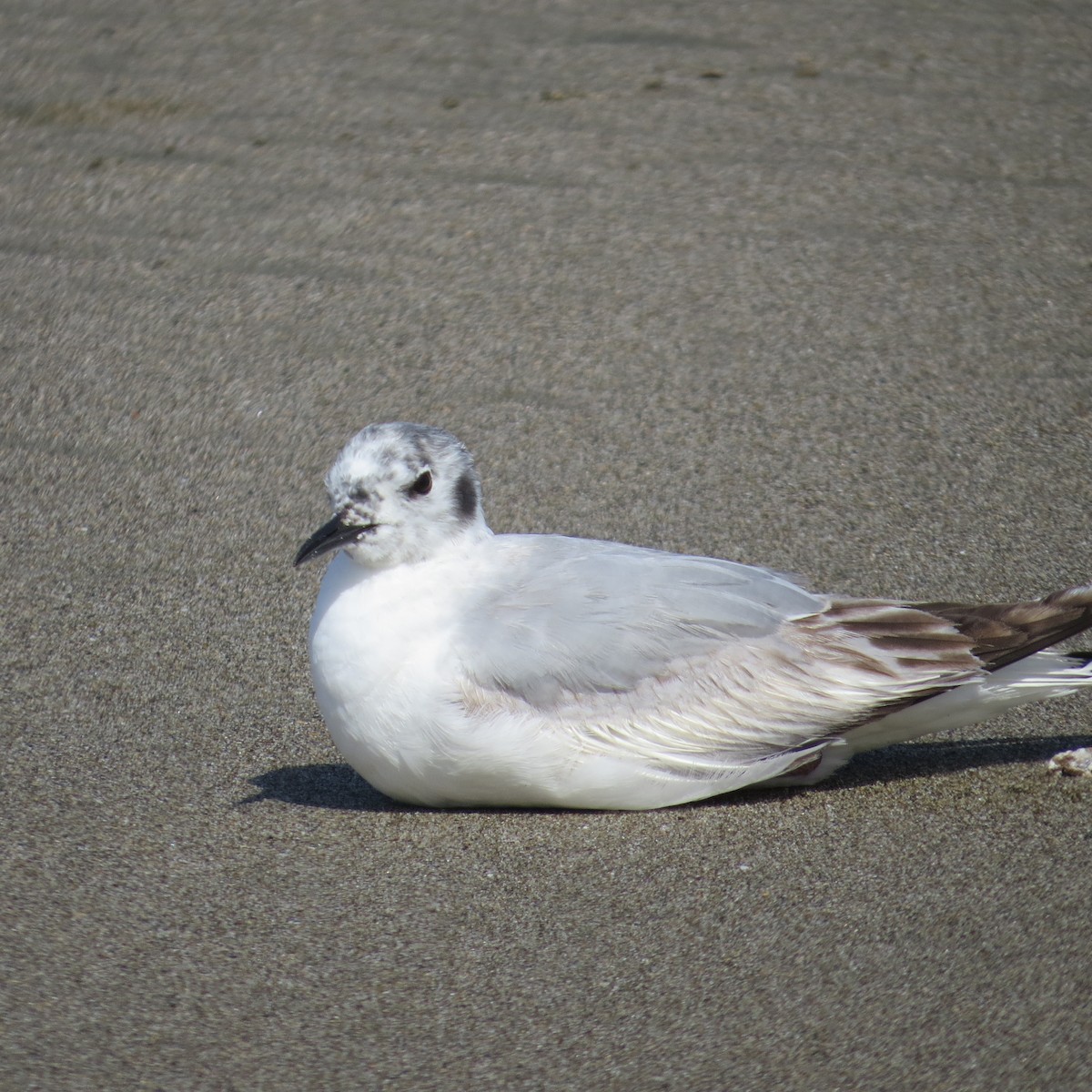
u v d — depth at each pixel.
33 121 18.73
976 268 15.77
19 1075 6.53
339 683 8.63
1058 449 13.02
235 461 12.89
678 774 8.71
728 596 8.94
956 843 8.39
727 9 22.89
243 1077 6.57
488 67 20.62
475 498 9.09
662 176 17.59
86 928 7.59
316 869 8.20
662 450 13.02
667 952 7.43
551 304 15.09
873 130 18.84
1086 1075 6.48
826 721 8.82
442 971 7.30
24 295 15.14
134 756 9.39
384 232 16.36
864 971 7.23
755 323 14.81
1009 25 22.41
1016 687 9.10
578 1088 6.51
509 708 8.49
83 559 11.70
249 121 18.89
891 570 11.48
